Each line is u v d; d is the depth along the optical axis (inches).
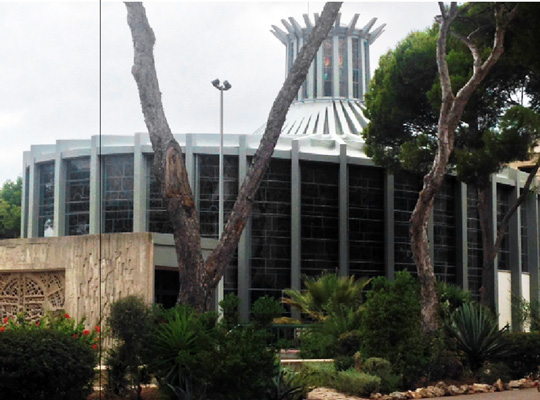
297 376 530.0
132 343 490.6
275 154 1592.0
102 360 510.6
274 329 1106.7
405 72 1240.2
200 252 615.5
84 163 1662.2
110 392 492.4
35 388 413.1
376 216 1673.2
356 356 668.1
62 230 1648.6
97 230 1593.3
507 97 1175.0
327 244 1627.7
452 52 1134.4
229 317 782.5
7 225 2640.3
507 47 874.8
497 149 1130.0
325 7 672.4
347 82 2078.0
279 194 1601.9
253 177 639.1
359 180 1668.3
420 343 622.8
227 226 630.5
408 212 1695.4
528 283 1918.1
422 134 1256.2
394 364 610.2
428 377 618.8
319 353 793.6
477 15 881.5
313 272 1605.6
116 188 1610.5
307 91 2098.9
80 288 762.8
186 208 616.7
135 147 1578.5
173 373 482.6
